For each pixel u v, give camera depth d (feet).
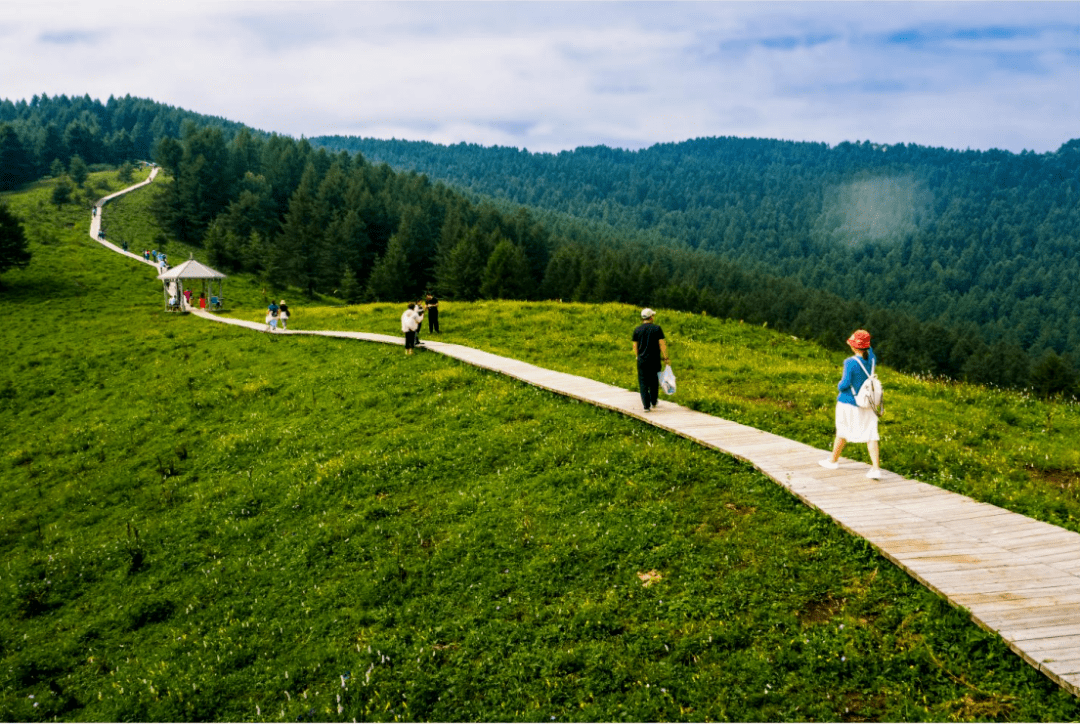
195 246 461.78
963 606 25.40
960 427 51.93
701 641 27.22
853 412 39.17
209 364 108.68
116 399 99.09
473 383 72.79
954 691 22.53
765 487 39.32
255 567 43.29
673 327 107.76
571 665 27.71
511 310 126.72
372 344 104.99
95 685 34.35
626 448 48.06
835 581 29.71
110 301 249.34
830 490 37.52
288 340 119.14
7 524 61.05
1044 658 22.08
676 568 33.06
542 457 49.32
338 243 431.43
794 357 92.27
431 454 54.19
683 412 55.42
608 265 553.64
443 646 30.94
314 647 33.01
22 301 238.89
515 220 635.66
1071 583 26.76
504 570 36.01
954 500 36.01
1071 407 58.95
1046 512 34.76
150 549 49.52
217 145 578.25
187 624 38.42
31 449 83.46
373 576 38.27
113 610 41.83
